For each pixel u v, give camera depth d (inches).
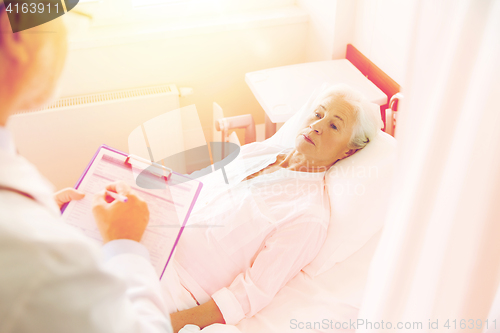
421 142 18.3
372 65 62.8
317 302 42.0
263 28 72.1
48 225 11.7
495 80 16.3
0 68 11.3
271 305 42.4
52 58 12.4
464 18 15.6
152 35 65.7
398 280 20.9
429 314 21.5
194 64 71.8
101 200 23.1
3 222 10.5
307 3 73.1
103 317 12.1
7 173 11.4
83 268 11.7
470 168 17.9
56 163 67.3
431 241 19.7
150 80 70.9
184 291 41.9
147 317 16.5
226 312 39.6
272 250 42.2
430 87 17.5
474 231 19.2
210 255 43.8
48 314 10.8
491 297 20.9
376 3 59.5
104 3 64.7
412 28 16.8
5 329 10.3
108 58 66.2
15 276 10.4
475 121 17.1
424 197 18.7
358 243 44.8
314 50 74.9
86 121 65.0
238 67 75.2
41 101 13.1
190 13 71.3
